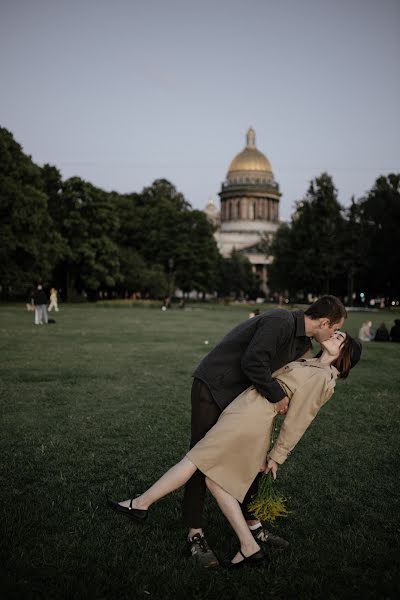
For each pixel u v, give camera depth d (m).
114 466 5.53
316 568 3.67
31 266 50.94
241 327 3.94
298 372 3.75
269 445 3.81
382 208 62.47
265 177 154.00
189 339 19.50
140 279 66.69
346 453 6.16
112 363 12.75
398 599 3.32
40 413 7.66
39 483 5.04
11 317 31.98
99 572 3.53
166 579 3.48
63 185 61.59
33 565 3.58
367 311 58.06
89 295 71.00
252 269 132.62
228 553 3.90
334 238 65.69
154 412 7.79
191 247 75.25
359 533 4.19
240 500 3.71
